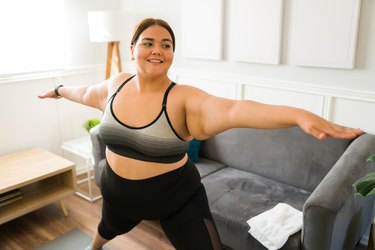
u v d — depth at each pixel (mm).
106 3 3578
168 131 1307
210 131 1267
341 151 2285
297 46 2510
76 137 3631
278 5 2516
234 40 2840
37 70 3137
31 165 2740
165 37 1296
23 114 3148
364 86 2312
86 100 1740
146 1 3398
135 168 1370
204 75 3113
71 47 3387
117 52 3260
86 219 2783
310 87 2529
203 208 1459
